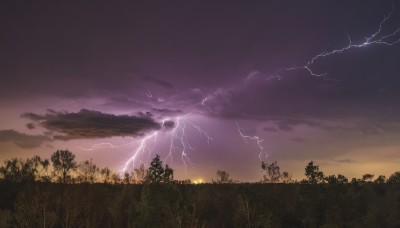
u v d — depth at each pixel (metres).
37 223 18.36
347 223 18.77
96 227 19.55
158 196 15.32
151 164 15.86
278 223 19.41
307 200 20.67
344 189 19.98
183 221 15.16
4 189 23.73
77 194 21.83
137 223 15.55
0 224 17.73
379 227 19.95
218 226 20.34
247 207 18.34
